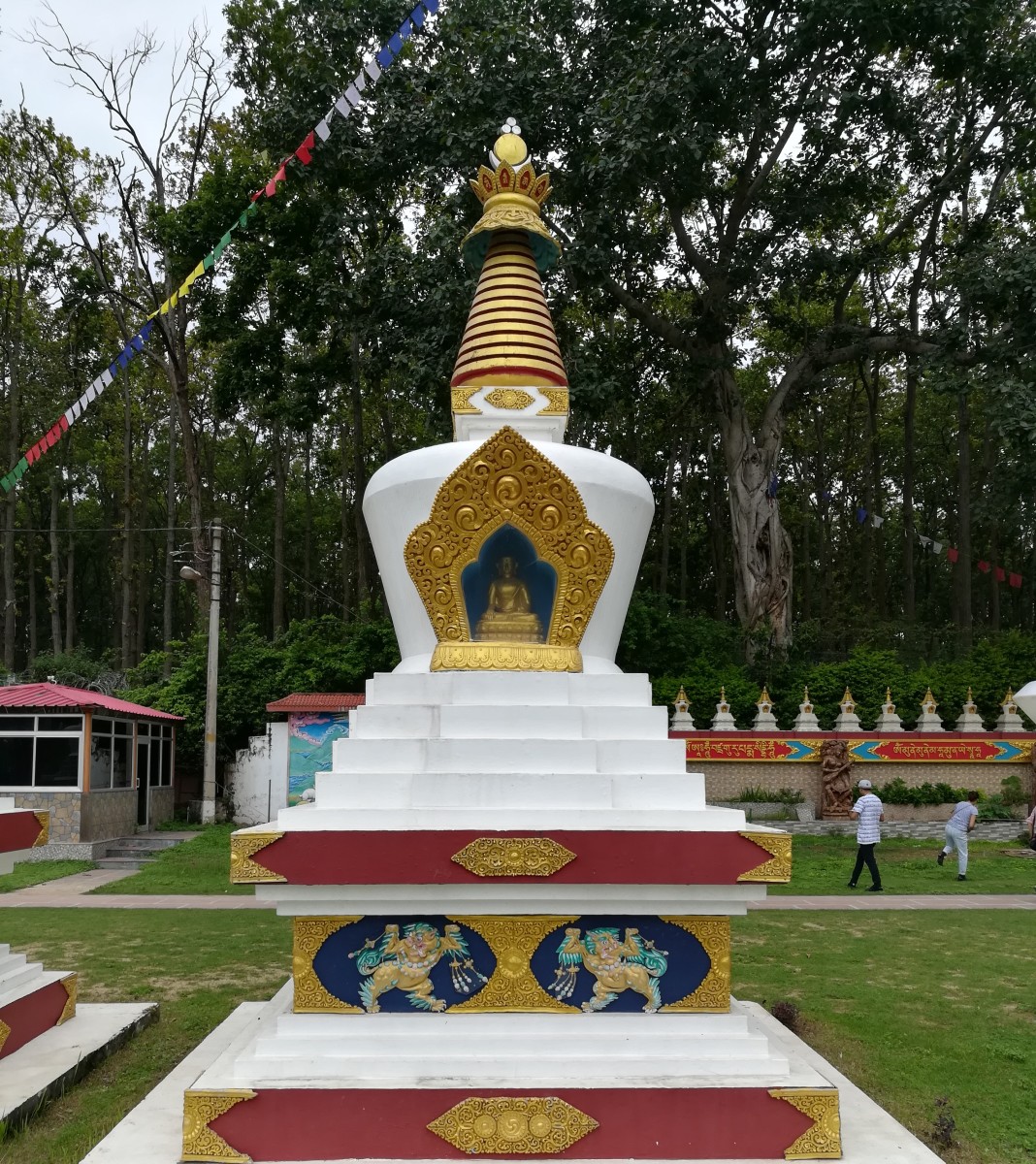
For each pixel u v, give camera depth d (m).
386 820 5.21
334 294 22.45
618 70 21.70
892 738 21.89
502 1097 4.83
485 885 5.09
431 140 21.81
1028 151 26.19
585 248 21.73
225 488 46.22
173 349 27.72
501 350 7.01
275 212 24.67
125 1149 4.95
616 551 6.41
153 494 46.34
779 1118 4.87
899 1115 5.89
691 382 27.42
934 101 26.62
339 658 25.12
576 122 21.27
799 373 28.58
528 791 5.36
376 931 5.19
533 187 7.43
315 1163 4.72
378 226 27.50
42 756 18.91
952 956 10.17
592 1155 4.80
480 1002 5.16
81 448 41.12
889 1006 8.24
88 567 50.09
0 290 35.16
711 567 44.84
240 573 45.50
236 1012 7.39
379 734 5.64
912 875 16.41
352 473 41.56
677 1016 5.19
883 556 42.84
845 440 43.41
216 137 28.92
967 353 23.88
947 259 31.06
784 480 42.78
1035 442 21.66
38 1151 5.30
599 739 5.61
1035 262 21.95
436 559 6.04
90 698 19.34
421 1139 4.79
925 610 45.44
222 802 23.80
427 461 6.20
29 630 46.88
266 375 26.47
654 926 5.27
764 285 28.42
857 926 11.87
